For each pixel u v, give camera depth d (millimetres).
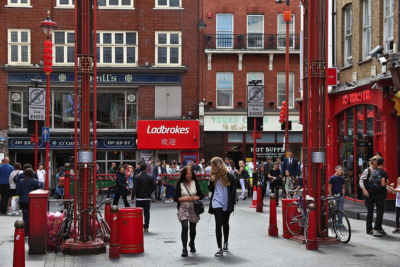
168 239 12914
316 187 11875
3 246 11898
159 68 33125
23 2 32750
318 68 11852
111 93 33312
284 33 34312
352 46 21734
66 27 32844
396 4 17938
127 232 10867
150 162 27297
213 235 13492
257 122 21156
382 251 10891
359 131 21234
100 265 9562
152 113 33312
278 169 22016
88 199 10812
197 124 33094
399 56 16688
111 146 32719
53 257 10406
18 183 13359
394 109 18359
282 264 9539
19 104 32469
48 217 11414
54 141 32250
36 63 32625
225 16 34156
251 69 33875
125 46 33406
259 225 15383
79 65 10703
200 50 33781
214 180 10742
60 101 32781
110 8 33281
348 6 22672
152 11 33500
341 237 11891
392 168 18234
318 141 11797
